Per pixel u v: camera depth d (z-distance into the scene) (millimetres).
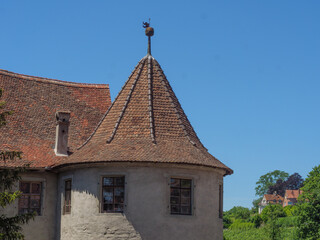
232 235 123375
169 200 29609
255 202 192250
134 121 31703
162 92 33281
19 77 37906
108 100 39656
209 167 30688
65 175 31906
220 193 32625
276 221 106125
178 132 31812
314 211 81938
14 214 31562
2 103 28609
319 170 85125
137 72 33969
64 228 31328
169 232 29297
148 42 34938
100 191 29797
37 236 32000
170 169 29828
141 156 29312
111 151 29938
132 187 29391
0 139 32906
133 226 29047
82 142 35375
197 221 30031
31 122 35188
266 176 176750
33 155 32625
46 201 32531
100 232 29281
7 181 26984
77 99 38781
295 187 169500
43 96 37625
